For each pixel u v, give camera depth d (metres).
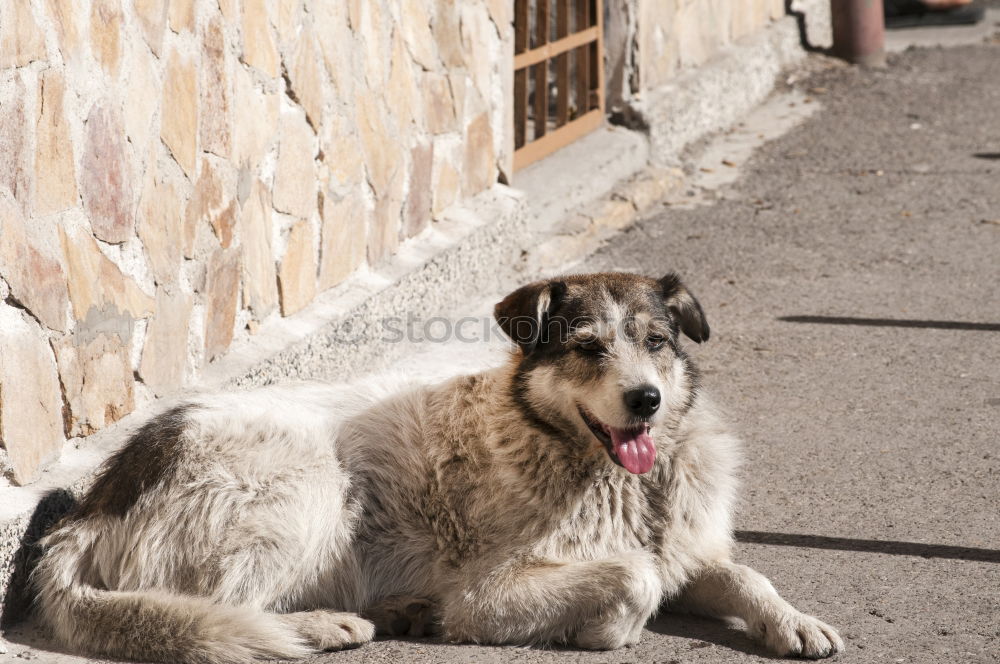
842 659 5.72
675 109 17.06
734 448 6.83
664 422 6.37
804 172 16.88
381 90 10.38
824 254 13.43
